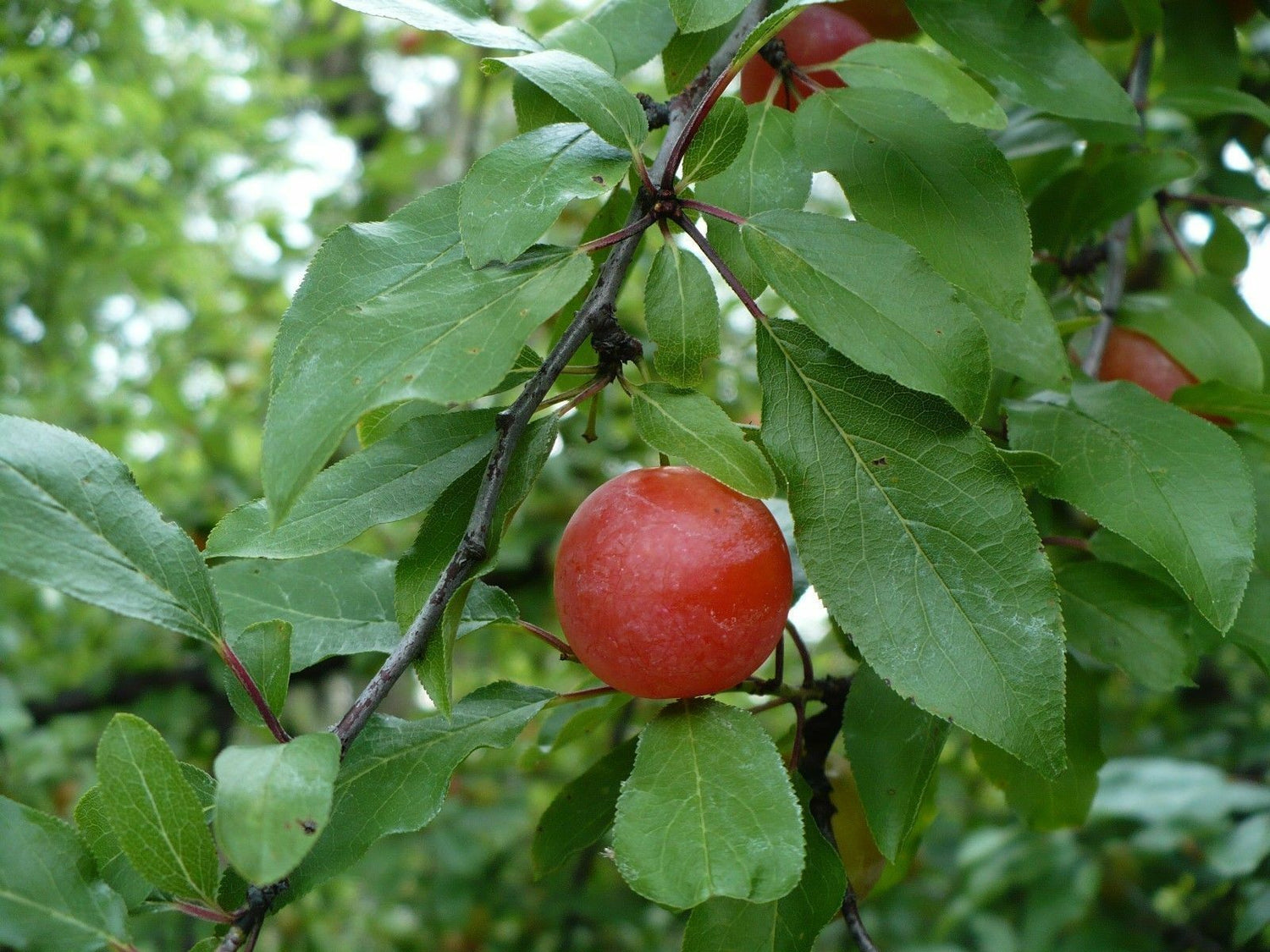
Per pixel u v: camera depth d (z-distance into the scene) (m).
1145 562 0.26
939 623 0.19
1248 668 0.57
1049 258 0.31
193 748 0.71
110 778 0.17
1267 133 0.39
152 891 0.18
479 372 0.17
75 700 0.69
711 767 0.19
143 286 1.00
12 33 0.88
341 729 0.18
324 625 0.23
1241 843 0.40
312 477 0.16
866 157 0.22
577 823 0.23
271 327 0.97
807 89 0.25
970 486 0.19
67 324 1.19
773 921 0.20
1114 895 0.51
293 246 0.72
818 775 0.25
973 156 0.22
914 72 0.23
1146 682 0.26
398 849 0.65
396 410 0.23
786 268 0.19
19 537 0.18
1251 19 0.34
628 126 0.19
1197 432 0.22
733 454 0.19
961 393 0.19
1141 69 0.31
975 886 0.50
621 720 0.55
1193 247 0.44
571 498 0.63
